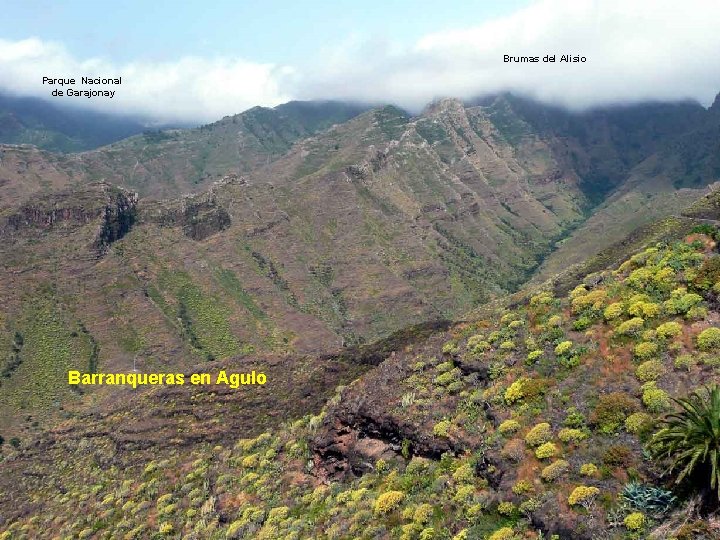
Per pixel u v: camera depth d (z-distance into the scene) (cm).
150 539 5816
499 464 3594
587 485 3128
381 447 4784
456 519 3519
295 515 4934
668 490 2838
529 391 3888
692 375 3322
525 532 3145
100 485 7619
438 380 4719
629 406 3353
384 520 3959
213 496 6034
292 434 6462
